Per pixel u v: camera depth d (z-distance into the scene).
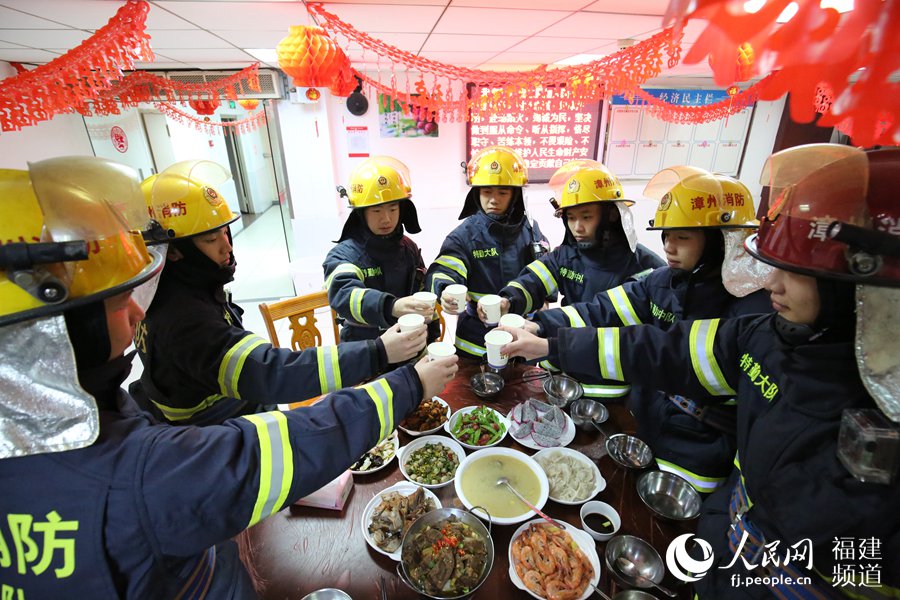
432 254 4.52
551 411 1.25
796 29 0.34
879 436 0.55
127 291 0.56
